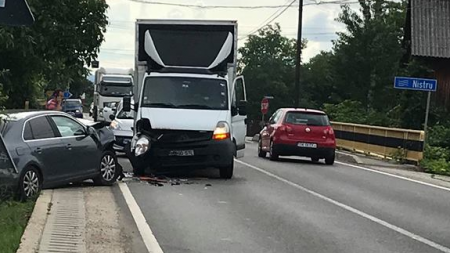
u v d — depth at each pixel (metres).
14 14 6.60
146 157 15.21
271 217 10.93
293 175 17.53
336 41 48.16
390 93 45.78
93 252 7.95
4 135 11.23
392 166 22.44
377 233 9.88
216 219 10.60
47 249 7.82
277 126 22.17
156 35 17.02
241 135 17.94
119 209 11.20
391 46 46.25
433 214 11.89
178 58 16.92
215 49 17.00
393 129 24.39
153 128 15.20
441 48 39.34
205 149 15.21
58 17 17.58
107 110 35.09
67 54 18.03
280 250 8.56
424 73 36.41
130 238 8.98
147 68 16.97
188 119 15.38
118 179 14.87
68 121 13.00
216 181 15.48
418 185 16.58
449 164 21.69
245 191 13.91
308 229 10.00
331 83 53.59
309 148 21.77
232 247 8.66
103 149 13.86
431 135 29.20
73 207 10.88
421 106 33.91
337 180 16.83
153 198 12.54
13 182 10.95
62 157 12.41
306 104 69.75
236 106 16.80
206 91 16.17
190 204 12.01
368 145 26.53
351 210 11.91
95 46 18.27
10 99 18.27
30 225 9.03
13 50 17.00
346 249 8.73
